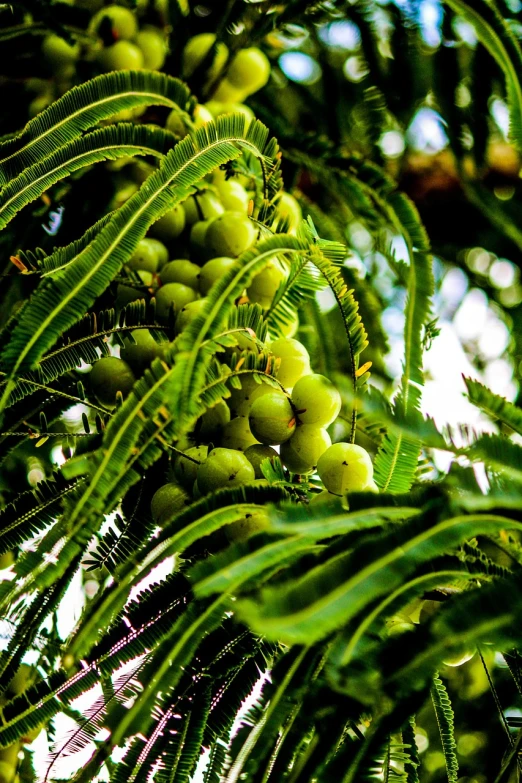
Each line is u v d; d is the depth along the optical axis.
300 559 0.91
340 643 0.89
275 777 0.96
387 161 1.39
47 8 1.21
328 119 1.32
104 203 1.21
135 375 1.11
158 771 1.00
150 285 1.15
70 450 1.08
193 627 0.97
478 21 1.10
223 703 1.02
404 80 1.29
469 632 0.89
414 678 0.89
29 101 1.23
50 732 1.14
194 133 1.05
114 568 1.07
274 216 1.13
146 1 1.23
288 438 1.06
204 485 1.05
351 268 1.32
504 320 1.48
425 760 1.24
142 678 0.97
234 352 1.06
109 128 1.08
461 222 1.47
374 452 1.20
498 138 1.34
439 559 0.92
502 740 1.30
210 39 1.22
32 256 1.08
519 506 0.91
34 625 1.05
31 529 1.07
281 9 1.24
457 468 0.92
